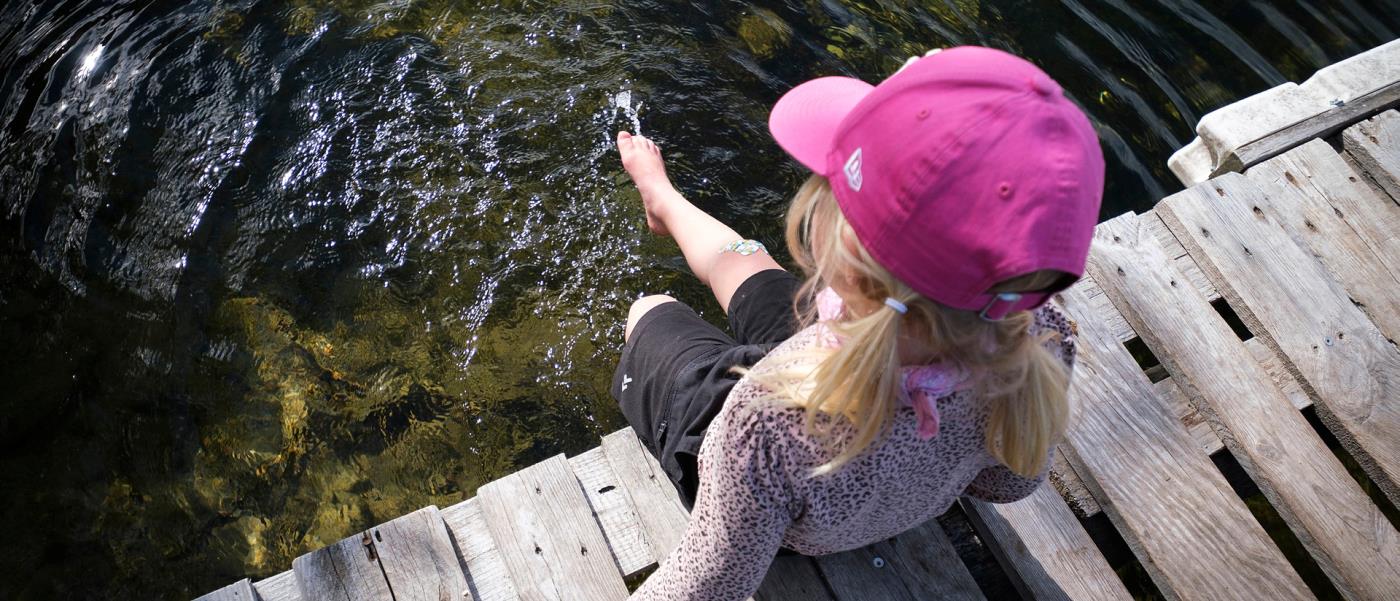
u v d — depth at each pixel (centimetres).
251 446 304
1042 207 100
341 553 209
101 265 340
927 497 153
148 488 296
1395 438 238
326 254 345
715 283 228
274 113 378
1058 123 102
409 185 362
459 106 383
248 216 352
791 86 398
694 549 153
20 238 346
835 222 119
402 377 320
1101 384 241
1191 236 273
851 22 421
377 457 305
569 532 216
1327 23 439
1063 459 235
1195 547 218
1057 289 109
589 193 362
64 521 288
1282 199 282
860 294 118
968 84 104
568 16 414
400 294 338
